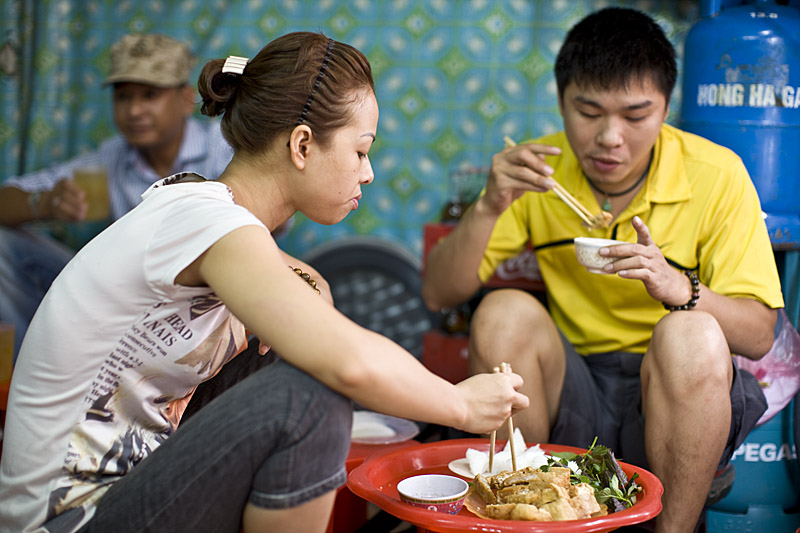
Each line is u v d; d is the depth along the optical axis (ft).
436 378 3.82
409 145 11.59
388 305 11.36
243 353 4.90
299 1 11.68
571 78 6.00
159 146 10.64
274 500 3.55
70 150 12.38
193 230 3.67
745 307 5.91
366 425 6.10
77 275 3.89
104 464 3.97
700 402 5.04
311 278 5.42
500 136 11.27
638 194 6.52
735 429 5.56
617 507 4.29
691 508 5.16
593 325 6.70
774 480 7.02
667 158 6.49
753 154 7.08
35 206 10.60
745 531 7.04
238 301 3.55
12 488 3.95
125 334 3.86
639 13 6.11
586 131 6.05
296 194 4.25
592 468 4.76
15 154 12.40
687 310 5.39
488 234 6.57
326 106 4.05
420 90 11.46
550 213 6.82
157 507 3.59
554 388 6.10
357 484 4.38
